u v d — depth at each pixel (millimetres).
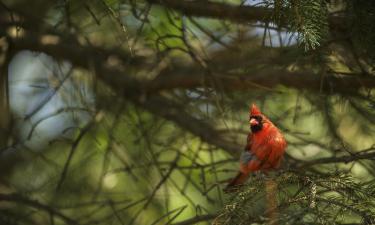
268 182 7305
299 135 13156
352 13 8758
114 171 11156
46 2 12250
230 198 7336
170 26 12789
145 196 12047
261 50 11031
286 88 12523
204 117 12281
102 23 12398
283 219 6609
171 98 12906
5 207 12195
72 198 12734
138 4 11844
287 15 7922
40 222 12445
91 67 11109
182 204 12984
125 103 12438
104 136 12984
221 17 10875
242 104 11945
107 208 12820
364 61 10125
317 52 9047
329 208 7363
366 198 7230
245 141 12156
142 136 11500
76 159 12977
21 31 12031
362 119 12430
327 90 11148
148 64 12805
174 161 11281
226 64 11891
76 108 10625
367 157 9016
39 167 12812
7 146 11445
